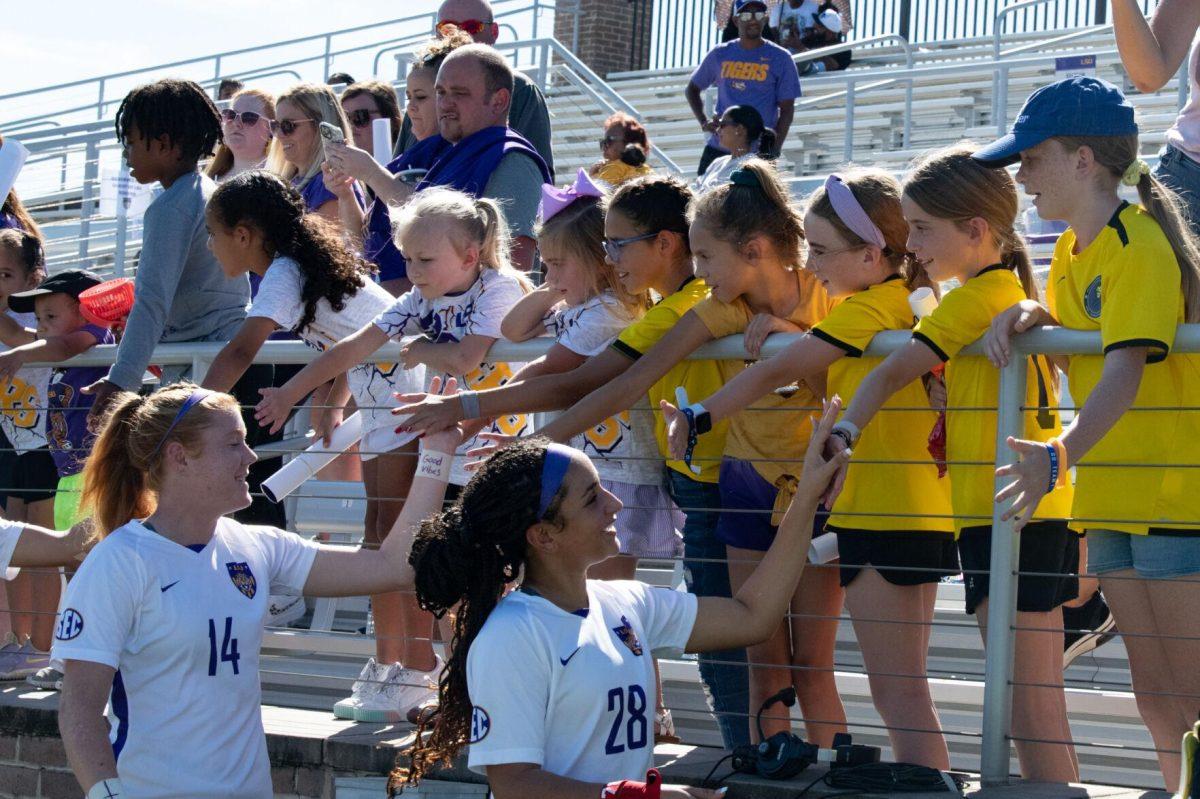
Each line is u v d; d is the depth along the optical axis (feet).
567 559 10.41
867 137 45.98
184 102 17.11
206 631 11.80
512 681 10.03
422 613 15.21
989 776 11.87
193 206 17.01
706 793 11.78
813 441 11.31
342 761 13.84
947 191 12.06
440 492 12.96
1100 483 11.74
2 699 16.12
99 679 11.28
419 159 20.16
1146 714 11.96
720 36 49.19
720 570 13.85
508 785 9.92
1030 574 11.81
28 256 20.86
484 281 14.74
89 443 17.42
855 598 12.84
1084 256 11.58
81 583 11.51
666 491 14.47
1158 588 11.52
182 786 11.68
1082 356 11.90
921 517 12.04
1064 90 11.60
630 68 64.08
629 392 12.78
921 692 12.63
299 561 12.70
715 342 13.04
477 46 18.79
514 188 18.17
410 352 14.62
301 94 20.35
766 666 12.77
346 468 20.88
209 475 11.91
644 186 13.67
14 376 19.25
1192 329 11.05
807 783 11.84
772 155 29.22
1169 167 15.33
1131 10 14.87
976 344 11.96
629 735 10.37
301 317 15.70
